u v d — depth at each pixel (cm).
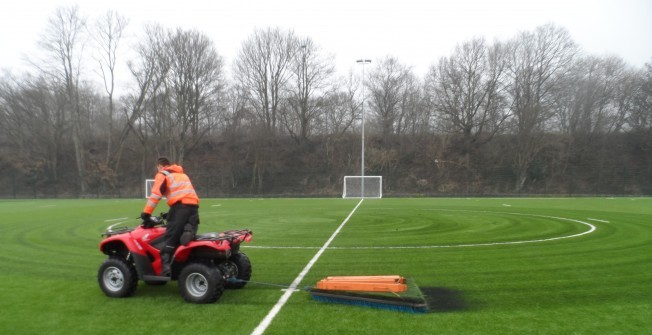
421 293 521
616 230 1159
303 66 4091
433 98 4012
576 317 456
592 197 2977
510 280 624
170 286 602
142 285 611
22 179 3903
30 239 1120
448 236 1072
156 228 563
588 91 3684
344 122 4156
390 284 521
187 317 464
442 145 3900
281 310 484
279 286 596
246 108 4000
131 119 3725
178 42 3594
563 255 814
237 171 3894
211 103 3841
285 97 4106
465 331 414
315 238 1053
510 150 3722
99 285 576
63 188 3869
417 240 1012
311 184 3819
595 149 3697
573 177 3550
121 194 3769
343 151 4003
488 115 3906
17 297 558
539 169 3606
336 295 511
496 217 1537
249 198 3206
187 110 3747
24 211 2039
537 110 3481
